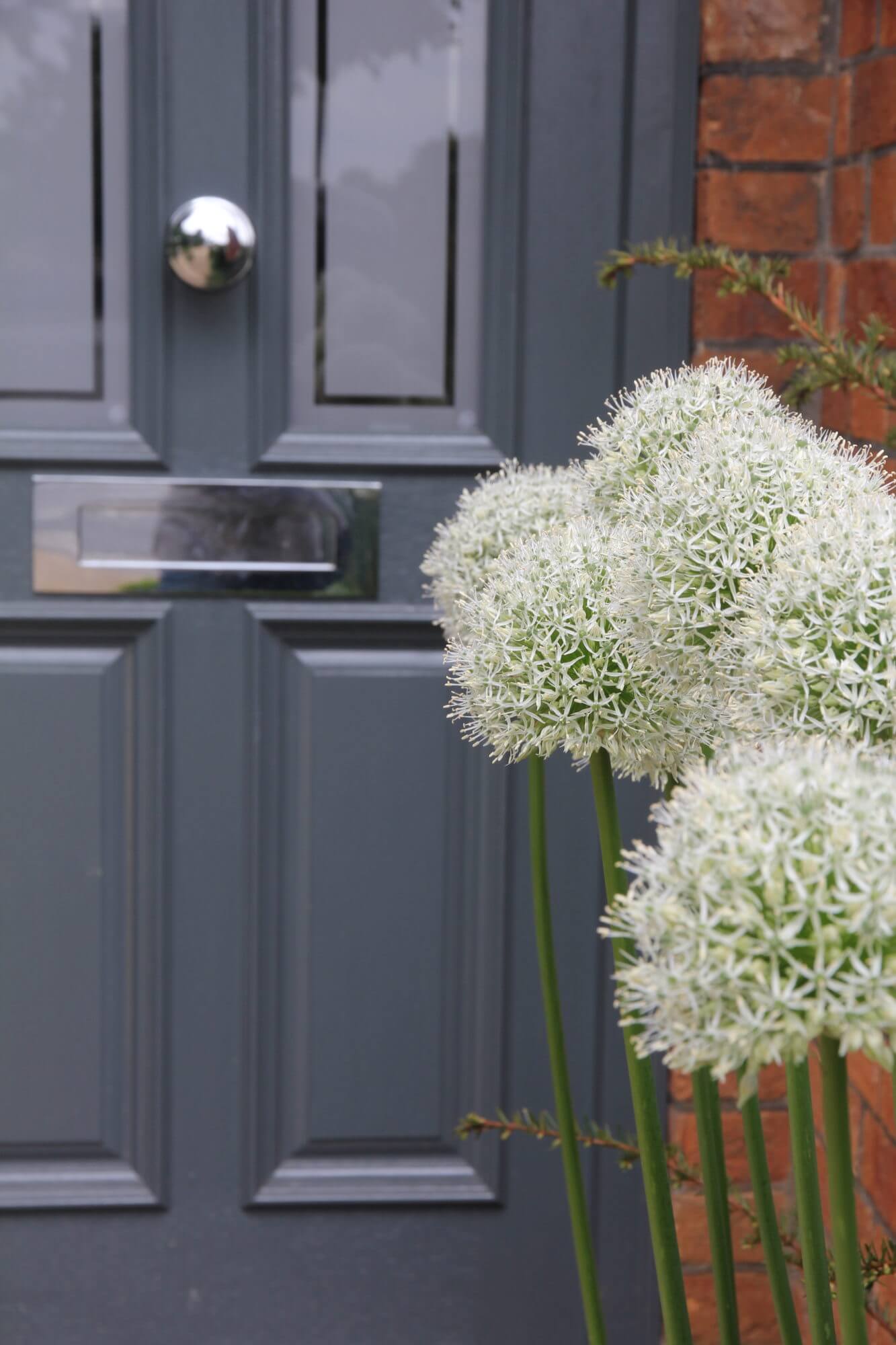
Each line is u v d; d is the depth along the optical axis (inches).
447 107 66.0
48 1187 70.0
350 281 66.9
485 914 69.6
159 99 64.5
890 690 23.1
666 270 66.2
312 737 68.6
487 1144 70.8
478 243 67.0
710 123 64.9
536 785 35.0
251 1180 70.4
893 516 24.7
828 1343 26.2
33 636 67.4
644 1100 30.5
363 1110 70.6
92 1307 70.8
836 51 64.4
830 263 65.3
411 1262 71.5
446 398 67.9
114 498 66.7
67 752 68.0
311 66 65.3
